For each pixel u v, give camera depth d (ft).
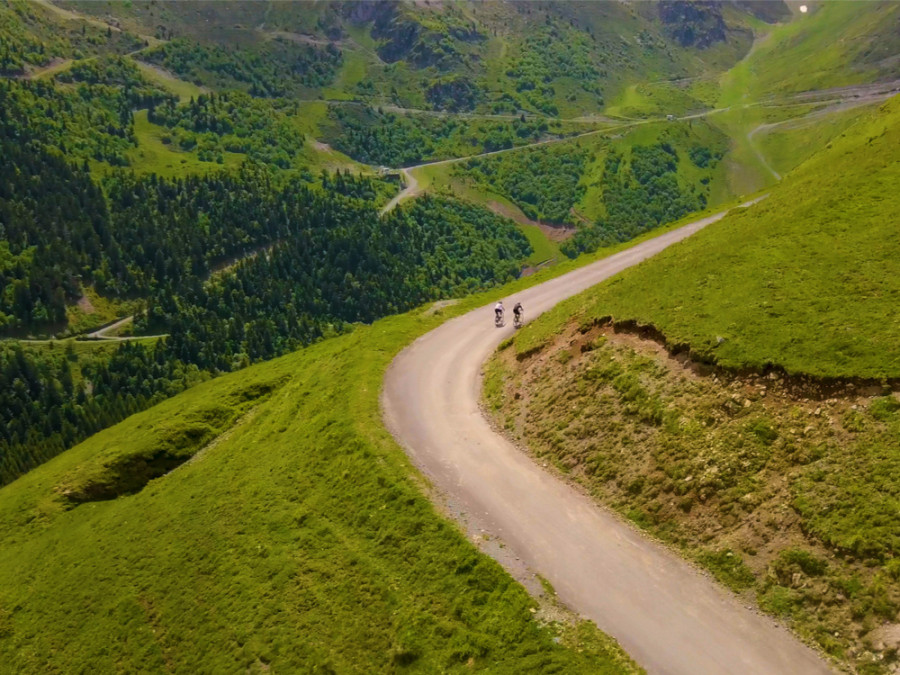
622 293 140.97
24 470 416.87
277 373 223.10
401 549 107.45
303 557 118.93
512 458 119.96
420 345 182.60
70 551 167.22
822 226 133.90
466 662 86.17
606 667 77.25
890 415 86.12
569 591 88.79
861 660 70.44
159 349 585.22
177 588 132.16
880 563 74.59
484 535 101.86
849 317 102.89
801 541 81.71
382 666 93.35
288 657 102.68
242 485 153.48
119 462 199.00
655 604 84.28
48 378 545.03
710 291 124.16
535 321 168.25
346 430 141.18
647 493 99.45
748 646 76.38
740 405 99.40
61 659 133.80
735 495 90.43
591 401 119.03
